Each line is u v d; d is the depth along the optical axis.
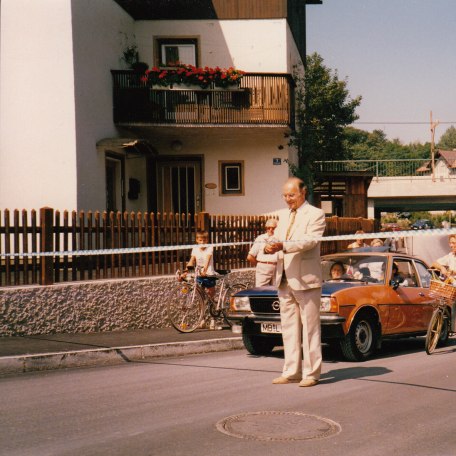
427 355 9.73
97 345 9.47
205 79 18.23
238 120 18.47
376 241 18.97
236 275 14.45
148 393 6.70
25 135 15.10
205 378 7.59
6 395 6.65
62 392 6.79
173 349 9.73
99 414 5.77
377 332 9.43
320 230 7.08
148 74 17.77
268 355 9.72
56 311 10.85
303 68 25.47
